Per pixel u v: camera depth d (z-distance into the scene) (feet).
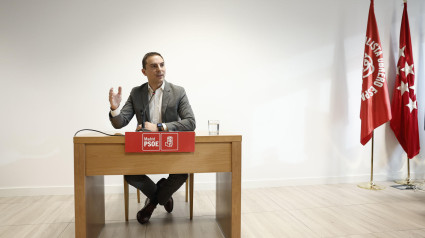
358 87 12.29
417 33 12.71
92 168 5.86
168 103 7.57
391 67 12.49
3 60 10.07
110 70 10.63
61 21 10.32
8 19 10.04
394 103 12.24
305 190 11.11
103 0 10.50
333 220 7.99
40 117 10.34
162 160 6.03
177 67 10.98
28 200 9.82
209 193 10.80
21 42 10.14
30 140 10.32
